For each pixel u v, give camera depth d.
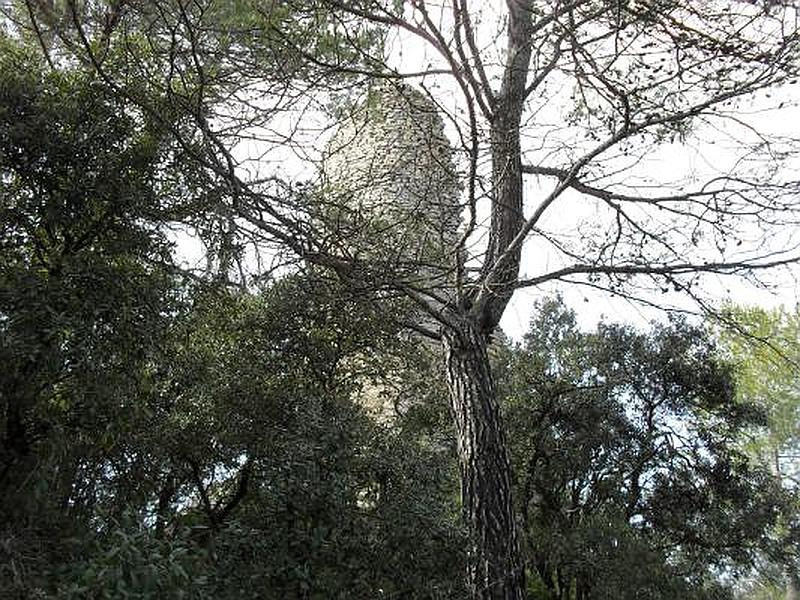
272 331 6.65
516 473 10.02
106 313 4.64
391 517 4.98
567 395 10.57
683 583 8.80
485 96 6.04
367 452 5.48
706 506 10.82
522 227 6.11
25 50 5.39
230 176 5.17
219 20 5.26
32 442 4.60
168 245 5.25
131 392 4.90
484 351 6.11
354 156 6.96
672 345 11.30
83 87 5.04
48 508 4.52
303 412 5.61
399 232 6.94
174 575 4.01
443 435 7.54
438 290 6.82
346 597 4.64
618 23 5.26
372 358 7.40
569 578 9.40
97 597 3.80
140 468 5.43
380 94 6.38
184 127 5.35
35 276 4.53
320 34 5.52
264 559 4.66
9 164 4.78
